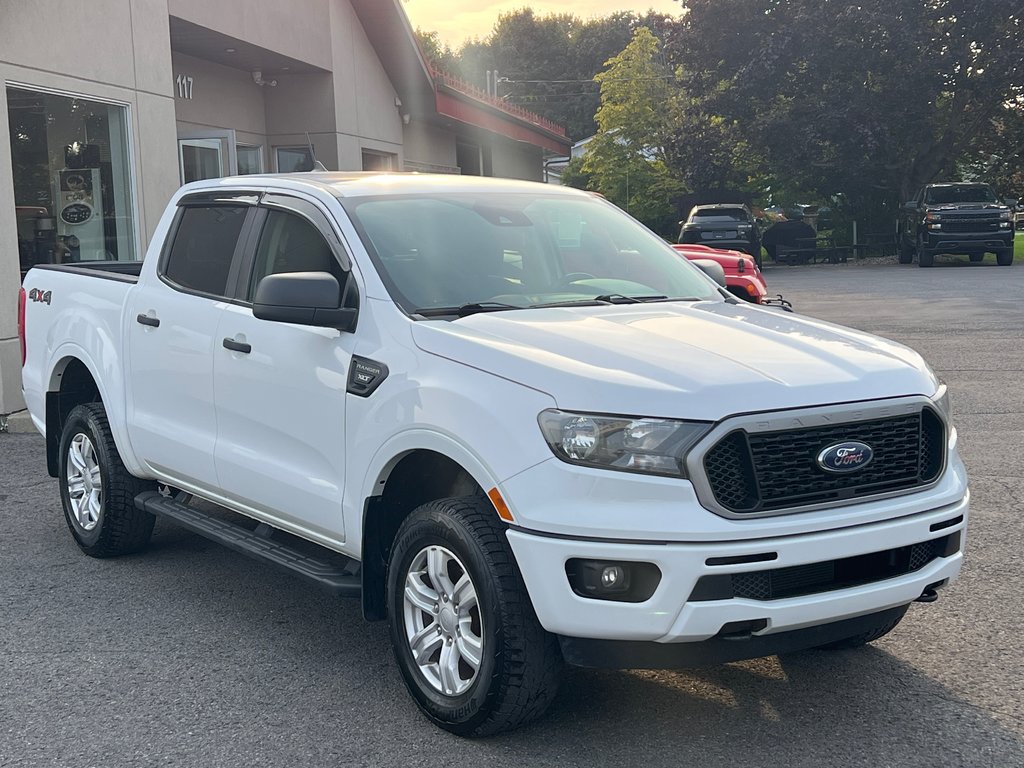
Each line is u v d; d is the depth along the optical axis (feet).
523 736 12.67
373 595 14.05
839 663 14.64
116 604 17.63
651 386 11.54
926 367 13.34
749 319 14.53
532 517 11.46
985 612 16.25
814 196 126.41
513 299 14.94
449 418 12.35
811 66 112.78
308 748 12.48
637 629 11.18
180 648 15.67
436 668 13.00
